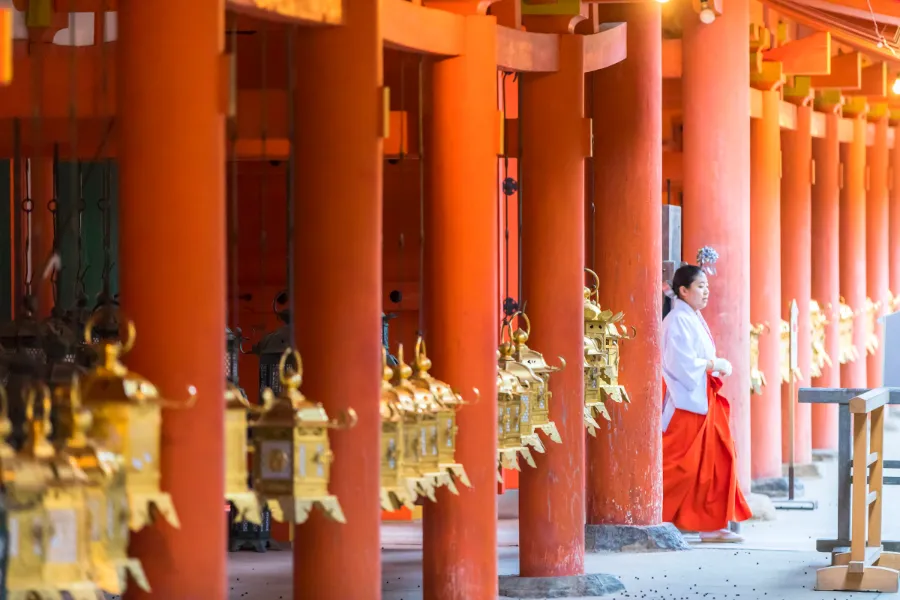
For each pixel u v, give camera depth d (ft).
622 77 52.75
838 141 88.79
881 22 72.95
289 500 29.84
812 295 87.45
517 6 41.75
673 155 69.92
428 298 38.63
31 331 33.06
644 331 53.26
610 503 53.62
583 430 44.04
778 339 72.02
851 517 48.21
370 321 32.91
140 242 27.40
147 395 26.20
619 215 53.01
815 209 86.74
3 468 23.68
